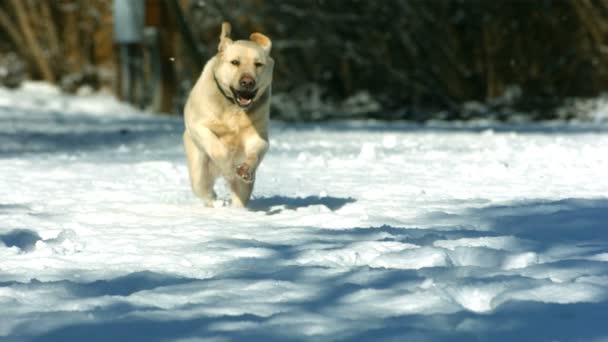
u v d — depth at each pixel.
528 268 6.77
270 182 13.94
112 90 48.03
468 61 48.53
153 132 28.06
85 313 5.55
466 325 5.16
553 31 47.72
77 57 49.25
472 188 12.66
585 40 47.47
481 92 48.50
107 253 7.72
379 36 47.34
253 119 10.16
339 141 24.66
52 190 12.83
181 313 5.56
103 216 10.01
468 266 6.86
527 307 5.52
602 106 45.06
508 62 48.16
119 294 6.23
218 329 5.16
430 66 47.69
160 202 11.56
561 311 5.44
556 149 18.45
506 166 15.16
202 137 10.15
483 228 9.02
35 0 48.81
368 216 9.65
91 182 13.97
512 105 45.31
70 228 9.10
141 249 7.94
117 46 44.31
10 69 47.81
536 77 47.88
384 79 47.56
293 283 6.40
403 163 17.08
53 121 34.28
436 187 12.91
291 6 46.91
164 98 41.47
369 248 7.75
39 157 19.19
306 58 47.28
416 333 4.98
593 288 5.99
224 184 13.74
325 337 5.00
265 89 10.20
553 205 10.45
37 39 48.97
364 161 17.31
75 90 47.62
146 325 5.27
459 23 48.16
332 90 47.94
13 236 8.77
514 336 4.96
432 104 47.34
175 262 7.32
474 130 31.03
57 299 6.01
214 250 7.86
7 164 17.17
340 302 5.84
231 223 9.53
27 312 5.63
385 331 5.04
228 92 9.98
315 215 9.74
